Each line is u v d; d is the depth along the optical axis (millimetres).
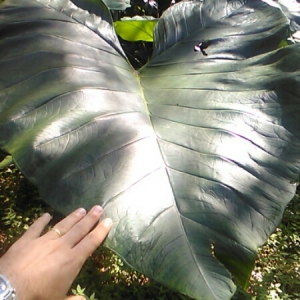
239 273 1207
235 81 1744
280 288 2973
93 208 1248
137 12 3943
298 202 3811
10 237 2992
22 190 3484
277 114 1575
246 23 2021
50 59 1726
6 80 1663
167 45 2014
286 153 1457
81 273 2693
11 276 1119
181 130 1506
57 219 3189
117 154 1389
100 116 1509
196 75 1838
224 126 1523
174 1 3859
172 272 1155
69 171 1330
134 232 1204
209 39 1989
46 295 1143
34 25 1813
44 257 1181
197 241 1209
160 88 1744
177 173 1352
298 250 3387
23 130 1482
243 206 1312
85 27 1879
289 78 1655
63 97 1586
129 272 2840
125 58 1908
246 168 1399
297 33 2652
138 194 1283
